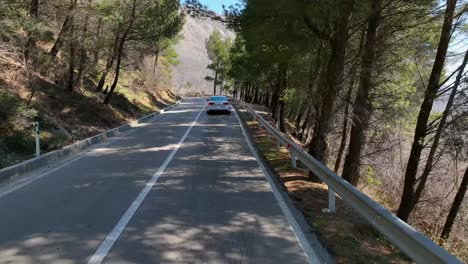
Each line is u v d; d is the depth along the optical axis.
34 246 5.22
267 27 11.70
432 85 10.64
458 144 10.51
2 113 11.50
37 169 10.16
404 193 11.20
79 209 6.86
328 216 7.20
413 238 4.07
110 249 5.19
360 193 5.81
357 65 12.73
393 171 21.41
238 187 8.92
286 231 6.18
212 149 14.48
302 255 5.29
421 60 14.93
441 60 10.49
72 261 4.80
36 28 14.22
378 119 16.91
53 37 21.11
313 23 10.83
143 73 47.38
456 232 15.30
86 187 8.40
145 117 27.64
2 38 14.14
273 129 16.03
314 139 10.73
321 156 10.44
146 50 32.47
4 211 6.66
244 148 15.07
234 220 6.58
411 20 12.08
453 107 10.45
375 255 5.57
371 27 11.60
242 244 5.55
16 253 4.99
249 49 19.44
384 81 15.27
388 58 15.99
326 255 5.36
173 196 7.90
